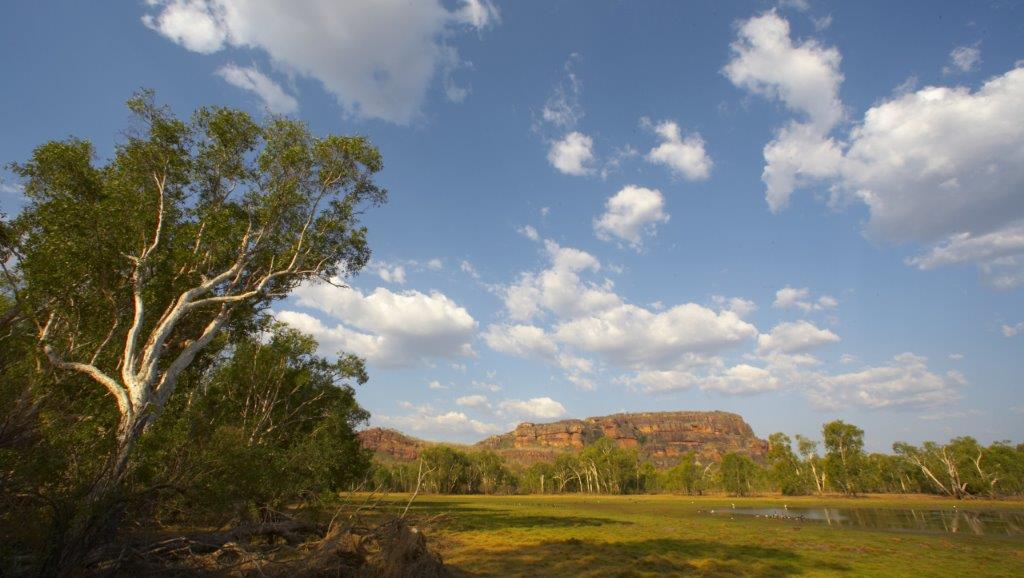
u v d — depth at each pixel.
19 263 15.12
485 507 62.84
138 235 17.97
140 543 12.90
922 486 104.38
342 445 34.75
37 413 12.68
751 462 118.62
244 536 16.12
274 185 21.80
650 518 47.69
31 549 10.52
